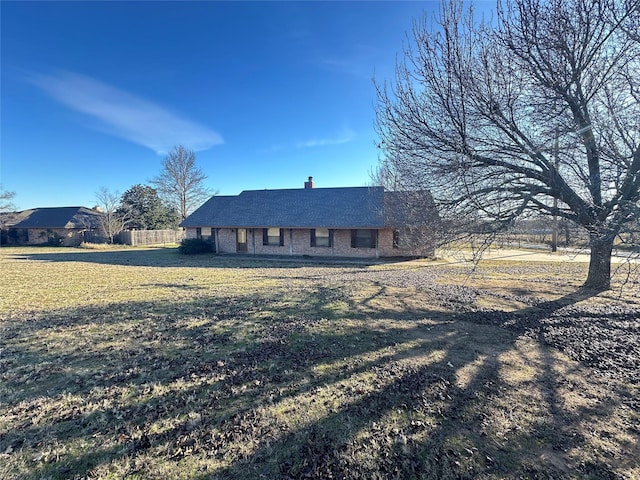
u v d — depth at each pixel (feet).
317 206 67.97
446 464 7.52
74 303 25.48
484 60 19.75
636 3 16.33
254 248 69.15
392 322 19.61
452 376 12.23
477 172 21.77
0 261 58.23
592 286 30.37
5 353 15.10
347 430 8.91
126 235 101.55
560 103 19.67
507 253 70.69
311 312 22.16
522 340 16.28
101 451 8.11
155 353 14.99
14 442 8.48
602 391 11.05
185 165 125.70
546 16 18.67
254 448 8.18
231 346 15.83
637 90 17.80
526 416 9.52
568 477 7.05
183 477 7.18
